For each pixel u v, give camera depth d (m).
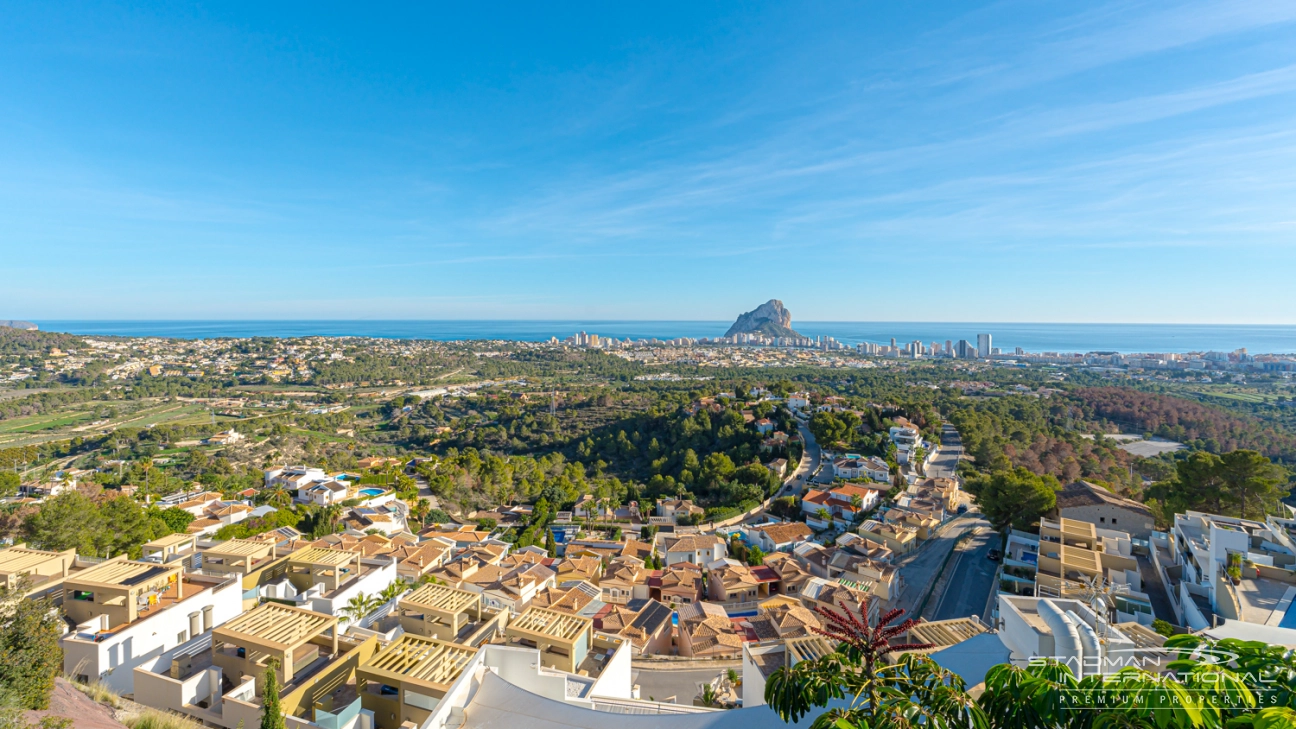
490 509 83.12
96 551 40.56
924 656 8.71
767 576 51.25
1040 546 41.19
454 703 16.39
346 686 19.33
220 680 19.25
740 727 14.44
